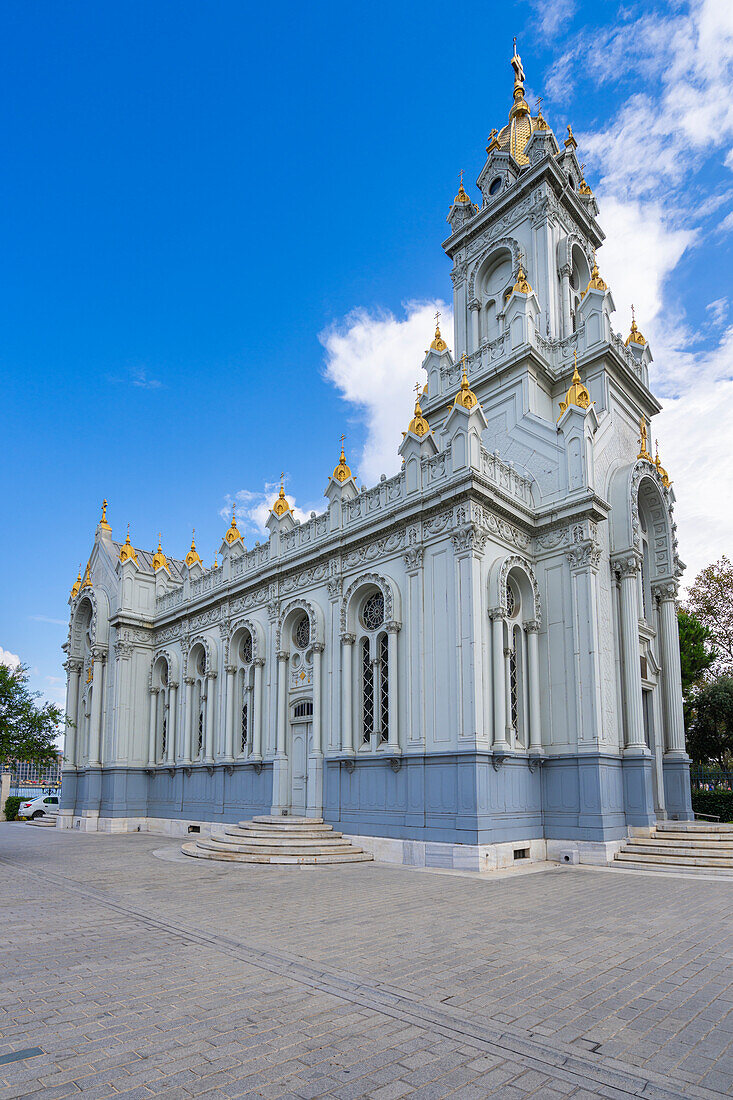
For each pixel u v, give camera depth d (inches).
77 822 1362.0
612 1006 268.7
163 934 396.2
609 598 839.1
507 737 733.9
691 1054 225.8
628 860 709.3
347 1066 215.2
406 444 839.1
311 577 965.8
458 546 751.7
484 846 673.0
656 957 341.4
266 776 981.8
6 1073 211.5
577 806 744.3
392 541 840.3
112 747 1301.7
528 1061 219.6
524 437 920.9
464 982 297.3
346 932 394.9
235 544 1155.3
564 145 1251.8
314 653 914.7
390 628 805.9
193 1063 217.9
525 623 812.6
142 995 283.7
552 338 1035.3
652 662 973.2
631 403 1047.6
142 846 972.6
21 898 529.0
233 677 1101.1
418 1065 216.1
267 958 338.3
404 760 759.1
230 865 731.4
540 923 421.4
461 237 1213.7
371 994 281.9
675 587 1013.2
